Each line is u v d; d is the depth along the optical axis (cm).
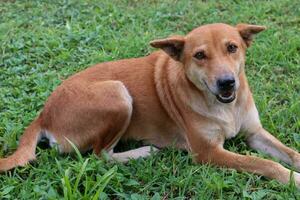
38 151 192
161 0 289
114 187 176
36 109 212
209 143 186
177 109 191
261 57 233
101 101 189
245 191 173
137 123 196
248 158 181
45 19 275
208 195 173
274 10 269
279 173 176
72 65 237
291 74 224
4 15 281
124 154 192
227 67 180
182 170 182
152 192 178
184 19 267
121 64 199
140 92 195
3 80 228
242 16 263
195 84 185
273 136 193
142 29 261
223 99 181
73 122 190
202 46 183
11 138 197
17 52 245
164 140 197
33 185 178
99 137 190
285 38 246
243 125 193
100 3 286
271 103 210
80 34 254
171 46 188
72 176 179
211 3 279
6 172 183
